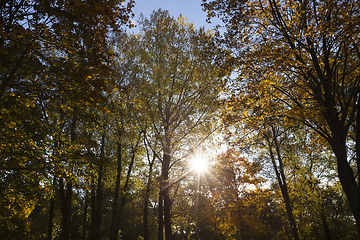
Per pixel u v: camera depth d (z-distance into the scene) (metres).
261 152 20.36
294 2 10.29
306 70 9.73
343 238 31.59
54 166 9.80
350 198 8.31
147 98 14.04
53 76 8.38
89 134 17.61
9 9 7.26
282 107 10.69
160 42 14.56
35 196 10.62
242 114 11.23
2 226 10.65
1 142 9.42
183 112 15.01
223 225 19.33
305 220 22.28
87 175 10.11
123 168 22.17
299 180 20.97
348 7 8.11
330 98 9.61
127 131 15.84
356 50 9.44
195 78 14.61
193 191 20.00
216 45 11.06
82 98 7.68
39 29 7.53
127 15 7.76
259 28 10.90
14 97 8.44
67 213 15.76
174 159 16.34
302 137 18.59
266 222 32.19
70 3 6.46
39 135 9.52
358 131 9.25
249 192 18.94
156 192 17.36
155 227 33.47
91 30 7.52
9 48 7.33
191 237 36.47
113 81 7.76
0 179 9.84
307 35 8.81
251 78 10.41
